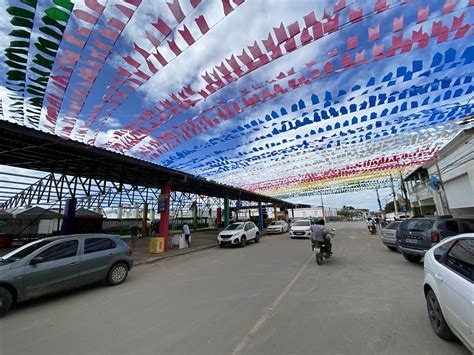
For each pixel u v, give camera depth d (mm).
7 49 3480
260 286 6230
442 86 5188
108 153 10070
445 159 15789
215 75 4449
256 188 20406
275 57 3986
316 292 5559
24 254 5781
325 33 3574
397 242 9078
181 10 3059
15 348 3500
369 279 6555
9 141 8602
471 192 13602
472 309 2512
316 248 8852
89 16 3094
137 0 2936
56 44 3463
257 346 3277
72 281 6035
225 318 4270
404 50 3980
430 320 3619
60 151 9547
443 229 7484
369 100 5645
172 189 21125
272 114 6234
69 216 14664
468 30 3568
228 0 3023
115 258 7090
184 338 3596
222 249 15023
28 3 2916
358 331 3592
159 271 9008
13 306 5398
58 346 3510
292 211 54562
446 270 3230
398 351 3033
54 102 4867
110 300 5617
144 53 3744
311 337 3459
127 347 3400
